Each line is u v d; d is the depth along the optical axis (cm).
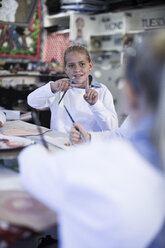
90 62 212
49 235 132
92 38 509
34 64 428
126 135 150
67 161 69
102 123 192
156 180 65
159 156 66
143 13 462
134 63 69
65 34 482
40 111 263
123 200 62
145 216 63
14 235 73
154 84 65
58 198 68
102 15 505
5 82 374
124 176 64
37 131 172
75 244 68
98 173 64
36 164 74
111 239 63
